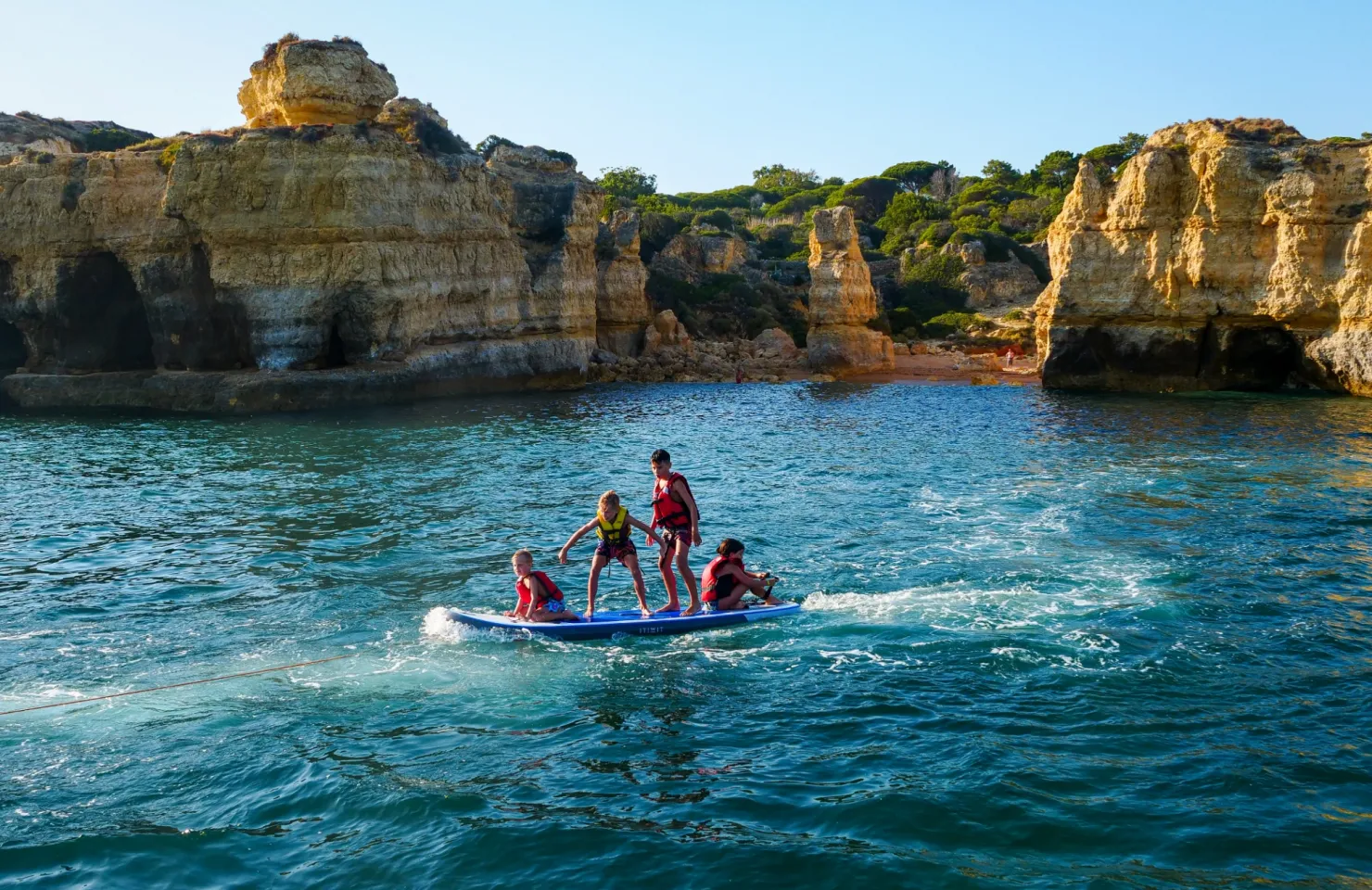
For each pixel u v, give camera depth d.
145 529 18.94
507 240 50.44
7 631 12.99
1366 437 29.58
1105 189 47.38
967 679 10.88
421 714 10.22
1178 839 7.64
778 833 7.83
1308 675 10.93
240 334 42.59
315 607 13.88
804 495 21.89
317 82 43.47
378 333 42.56
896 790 8.44
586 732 9.74
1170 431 31.73
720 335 73.88
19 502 21.69
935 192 152.00
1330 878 7.12
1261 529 17.95
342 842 7.80
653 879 7.21
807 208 139.50
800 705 10.30
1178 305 44.50
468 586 14.89
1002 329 78.50
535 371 51.62
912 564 15.77
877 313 80.56
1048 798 8.27
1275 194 41.38
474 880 7.26
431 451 29.06
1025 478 23.70
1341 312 40.75
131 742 9.61
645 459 27.67
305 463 27.02
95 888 7.19
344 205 41.09
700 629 12.56
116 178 42.97
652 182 136.25
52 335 45.00
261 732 9.79
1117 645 11.83
